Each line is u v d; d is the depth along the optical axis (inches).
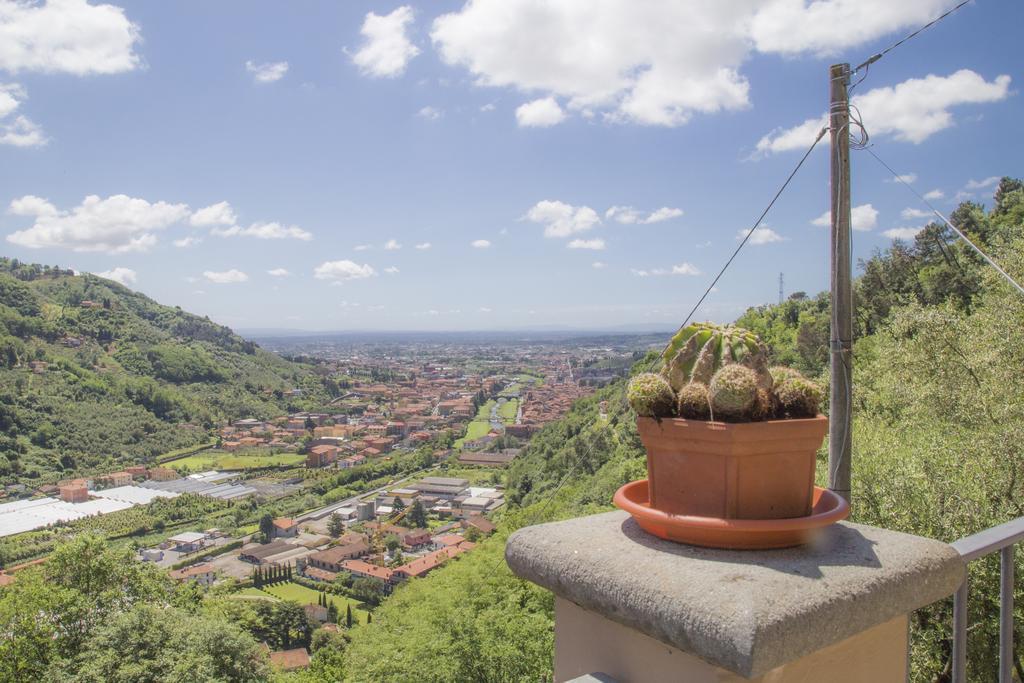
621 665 40.8
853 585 36.1
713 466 43.4
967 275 1165.1
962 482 312.8
